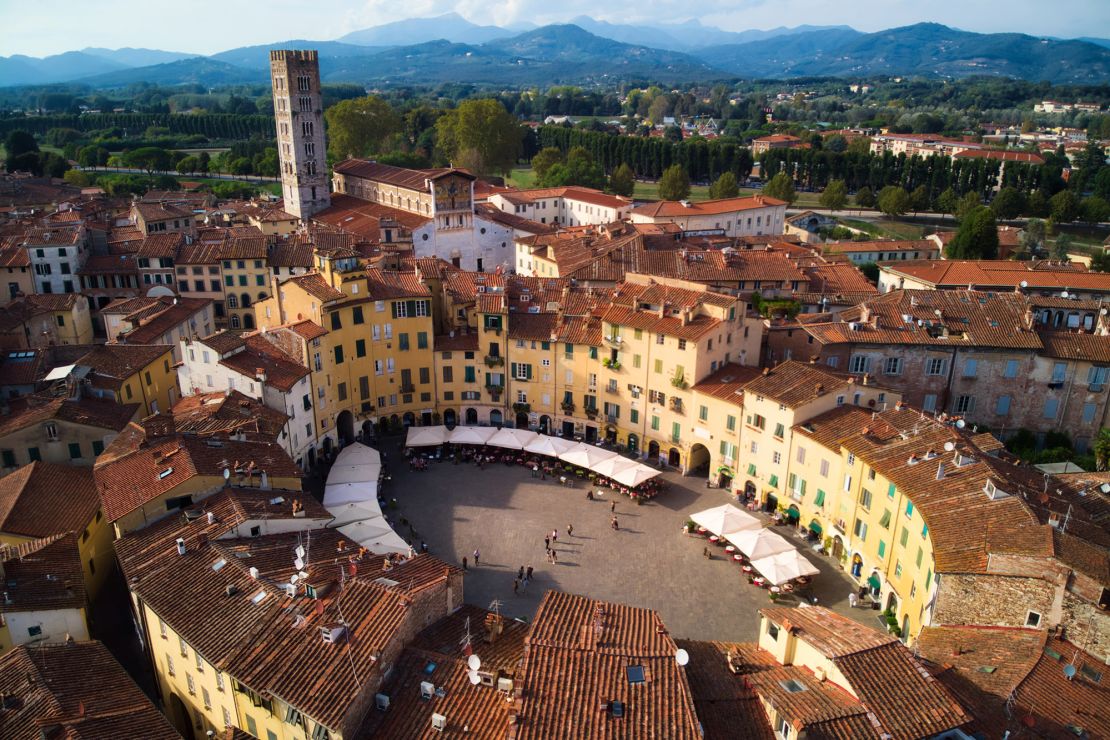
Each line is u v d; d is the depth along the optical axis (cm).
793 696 5053
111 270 15588
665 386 10956
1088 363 10850
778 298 14200
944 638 6359
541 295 12412
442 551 9169
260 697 5453
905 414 9006
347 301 11069
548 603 5916
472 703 5341
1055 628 6069
